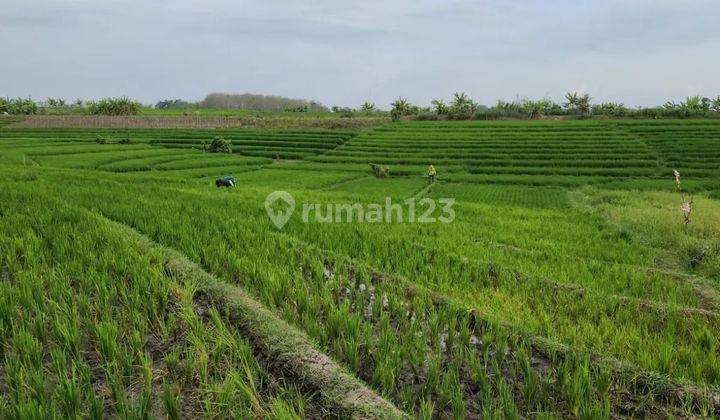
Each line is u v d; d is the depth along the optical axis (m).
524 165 56.09
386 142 74.25
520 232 18.14
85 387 5.54
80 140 71.75
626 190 38.72
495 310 8.38
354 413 5.25
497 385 6.01
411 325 7.71
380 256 11.86
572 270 11.78
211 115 122.31
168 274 9.05
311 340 6.76
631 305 8.96
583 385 5.93
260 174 46.53
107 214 14.02
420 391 6.06
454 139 74.81
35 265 8.66
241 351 6.21
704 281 11.73
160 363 6.27
